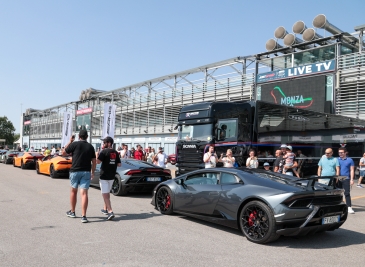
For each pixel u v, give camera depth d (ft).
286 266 14.48
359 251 17.04
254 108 40.27
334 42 73.61
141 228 20.71
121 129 128.98
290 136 44.88
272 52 82.89
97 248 16.37
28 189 38.24
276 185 18.66
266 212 17.57
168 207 24.81
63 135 97.60
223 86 90.74
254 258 15.48
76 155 22.35
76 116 126.62
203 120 39.27
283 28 81.76
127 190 33.76
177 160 41.81
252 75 83.71
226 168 22.02
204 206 21.45
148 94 115.44
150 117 113.70
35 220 22.21
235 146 37.70
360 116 64.90
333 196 18.86
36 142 216.54
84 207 21.98
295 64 80.07
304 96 72.95
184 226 21.58
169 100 105.70
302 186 18.53
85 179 22.38
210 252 16.24
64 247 16.43
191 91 99.04
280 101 77.20
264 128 40.88
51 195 33.65
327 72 70.54
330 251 16.93
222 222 20.24
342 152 28.02
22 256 14.98
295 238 19.30
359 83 65.41
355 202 34.42
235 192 19.65
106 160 23.13
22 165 73.00
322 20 73.92
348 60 67.82
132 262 14.48
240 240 18.61
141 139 116.26
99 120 139.23
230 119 38.40
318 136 50.75
